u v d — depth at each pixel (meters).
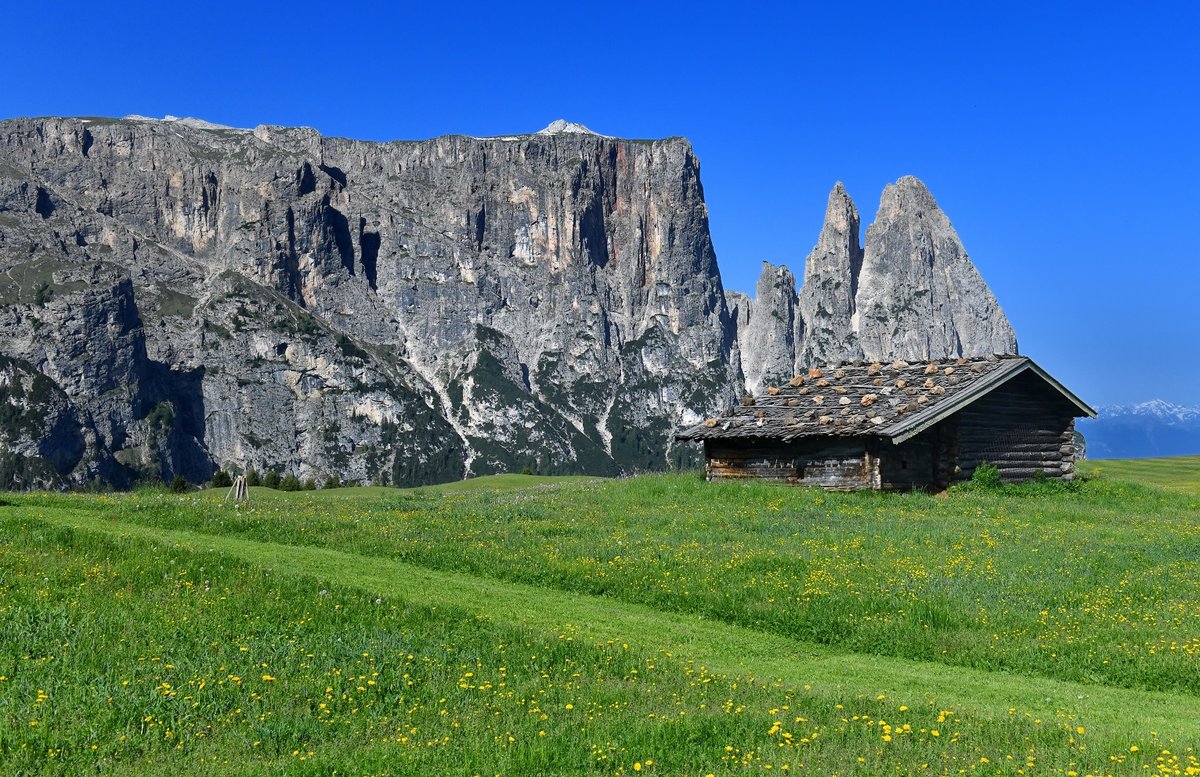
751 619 19.33
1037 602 20.22
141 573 21.05
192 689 13.94
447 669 15.41
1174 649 17.11
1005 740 12.66
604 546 26.28
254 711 13.28
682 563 23.88
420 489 60.34
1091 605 20.08
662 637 18.31
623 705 13.87
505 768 11.32
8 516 28.80
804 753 11.95
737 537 27.95
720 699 14.30
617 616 19.86
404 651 16.17
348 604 19.25
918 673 16.47
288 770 11.23
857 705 14.16
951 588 21.08
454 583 22.55
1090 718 14.16
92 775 11.21
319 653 15.93
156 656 15.50
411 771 11.30
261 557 24.53
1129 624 18.77
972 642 17.61
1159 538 28.70
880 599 20.00
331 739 12.55
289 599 19.53
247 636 16.80
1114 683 16.00
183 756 11.88
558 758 11.60
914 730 12.94
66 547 23.67
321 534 28.08
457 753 11.85
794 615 19.09
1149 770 11.43
